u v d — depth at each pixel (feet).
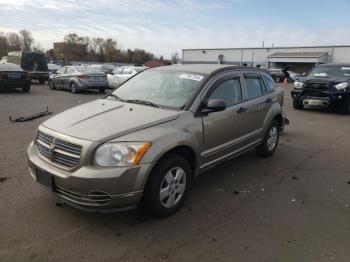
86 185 11.45
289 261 10.92
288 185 17.29
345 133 31.14
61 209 13.67
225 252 11.30
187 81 16.15
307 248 11.65
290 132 30.94
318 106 46.14
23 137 25.03
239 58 244.63
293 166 20.39
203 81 15.84
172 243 11.72
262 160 21.29
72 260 10.64
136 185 11.89
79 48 346.95
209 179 17.72
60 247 11.25
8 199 14.39
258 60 236.02
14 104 43.04
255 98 19.12
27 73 58.23
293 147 25.11
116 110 14.42
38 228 12.30
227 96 16.89
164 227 12.72
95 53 355.97
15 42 356.79
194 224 13.03
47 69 80.89
